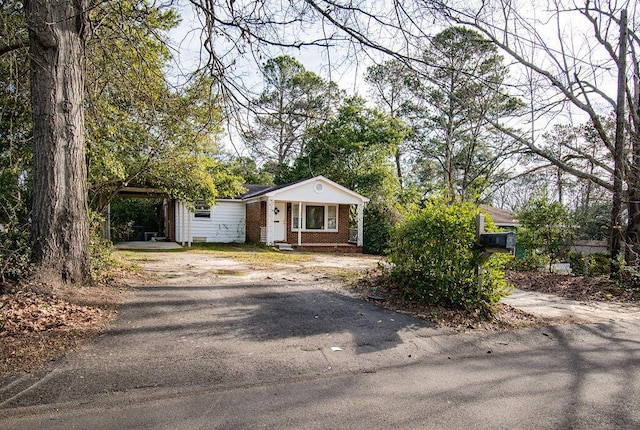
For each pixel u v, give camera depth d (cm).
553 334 500
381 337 466
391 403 304
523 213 1198
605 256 1084
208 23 531
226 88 595
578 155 1163
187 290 689
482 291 568
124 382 327
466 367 384
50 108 581
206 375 347
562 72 750
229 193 1510
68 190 596
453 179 1847
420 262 622
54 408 283
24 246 577
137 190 1555
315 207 2125
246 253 1600
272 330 480
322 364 382
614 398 317
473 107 698
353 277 870
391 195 2355
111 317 502
